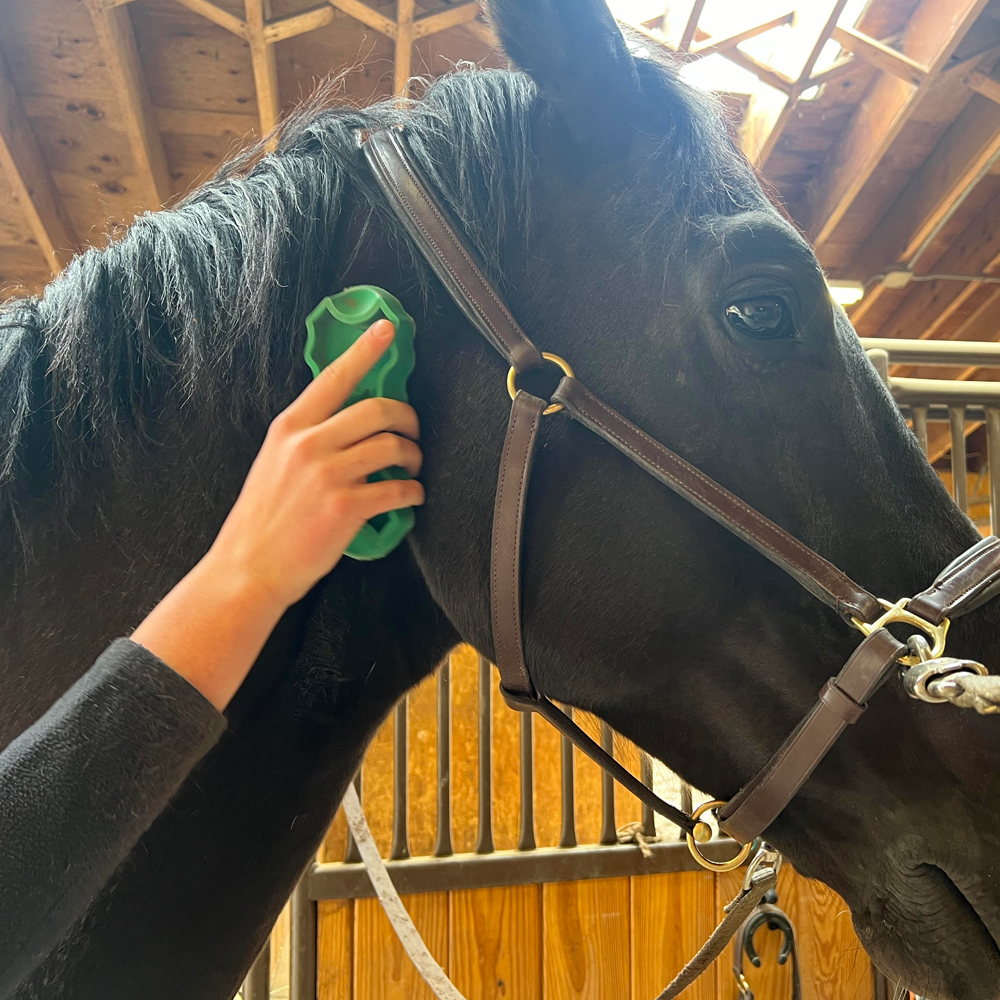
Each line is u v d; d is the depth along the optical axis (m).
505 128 0.56
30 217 2.73
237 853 0.52
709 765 0.58
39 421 0.53
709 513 0.52
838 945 1.50
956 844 0.52
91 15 2.35
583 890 1.44
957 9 2.60
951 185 3.20
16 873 0.32
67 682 0.49
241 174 0.66
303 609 0.56
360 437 0.47
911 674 0.49
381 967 1.33
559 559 0.55
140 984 0.48
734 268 0.52
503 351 0.52
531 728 1.44
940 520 0.56
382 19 2.46
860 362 0.58
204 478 0.52
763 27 2.76
